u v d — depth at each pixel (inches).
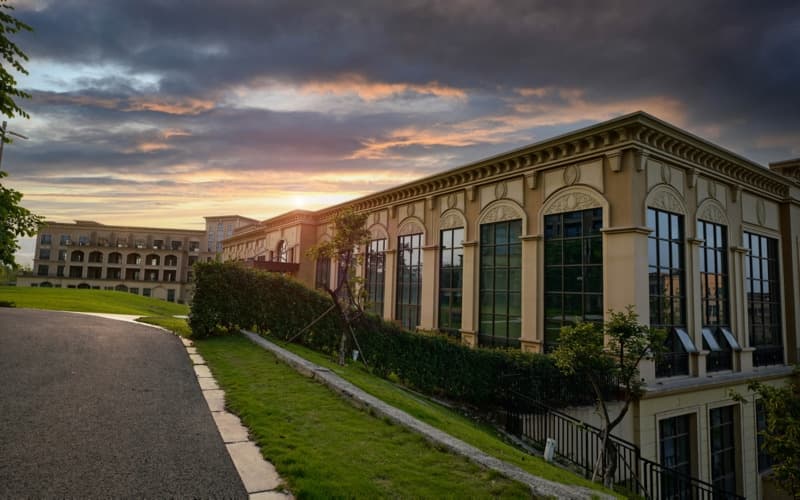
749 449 586.9
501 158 624.7
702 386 524.7
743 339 622.2
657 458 474.3
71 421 222.4
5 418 219.6
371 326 505.0
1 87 282.5
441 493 174.2
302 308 526.0
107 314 760.3
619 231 488.4
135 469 177.6
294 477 175.0
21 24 286.4
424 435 230.1
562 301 545.0
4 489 155.6
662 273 519.2
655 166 520.1
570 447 423.2
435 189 771.4
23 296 1024.9
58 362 335.6
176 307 1422.2
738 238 645.3
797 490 333.4
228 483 170.4
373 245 949.8
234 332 517.7
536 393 432.1
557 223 563.2
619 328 346.9
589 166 529.0
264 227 1461.6
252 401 267.7
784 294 730.2
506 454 262.2
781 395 358.6
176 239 2881.4
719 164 607.2
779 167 815.7
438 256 762.2
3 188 296.0
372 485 174.7
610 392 463.5
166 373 330.0
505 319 621.6
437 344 472.7
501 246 641.0
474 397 448.1
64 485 161.6
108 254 2736.2
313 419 245.9
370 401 271.6
